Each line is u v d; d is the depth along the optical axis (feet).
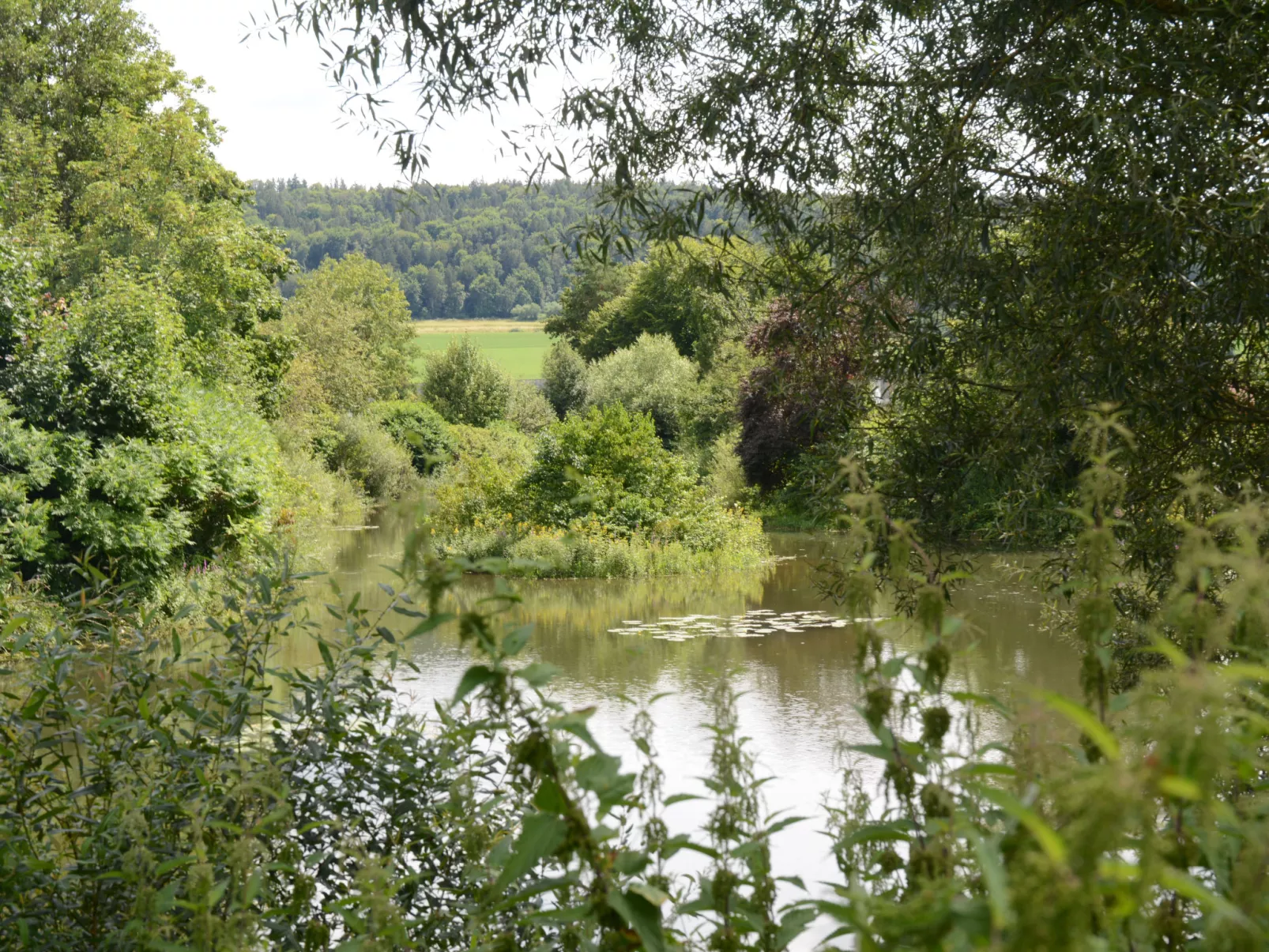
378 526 86.12
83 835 8.98
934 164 14.15
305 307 157.89
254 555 46.91
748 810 5.75
